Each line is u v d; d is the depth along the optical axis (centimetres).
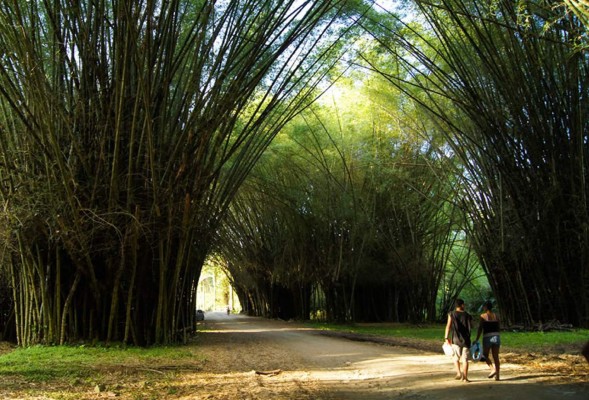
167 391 595
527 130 1217
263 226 2494
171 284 1102
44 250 998
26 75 827
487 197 1416
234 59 1028
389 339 1284
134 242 973
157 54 976
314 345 1151
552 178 1231
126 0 827
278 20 1012
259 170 2052
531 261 1325
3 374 677
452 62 1313
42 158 938
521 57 1159
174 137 1022
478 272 3005
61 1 883
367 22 1363
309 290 2609
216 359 889
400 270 2089
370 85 1692
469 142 1408
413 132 1753
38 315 1013
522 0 852
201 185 1091
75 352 904
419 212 2050
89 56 938
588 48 794
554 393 554
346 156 1952
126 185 967
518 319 1411
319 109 1891
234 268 2941
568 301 1302
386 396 567
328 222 2122
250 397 560
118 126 898
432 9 1213
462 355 651
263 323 2395
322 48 1395
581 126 1178
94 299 1028
